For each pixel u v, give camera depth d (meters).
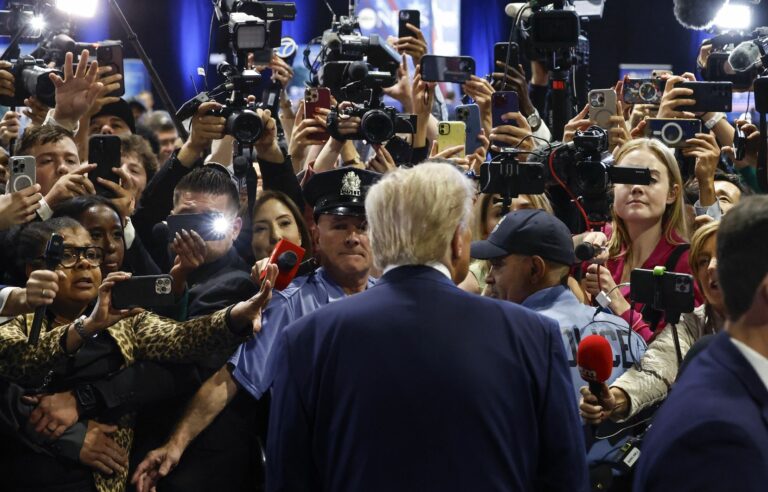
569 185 4.04
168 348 3.34
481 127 4.75
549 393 2.49
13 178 3.78
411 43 5.20
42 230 3.42
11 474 3.29
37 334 3.14
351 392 2.42
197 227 3.61
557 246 3.44
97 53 4.91
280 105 5.62
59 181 3.84
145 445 3.52
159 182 4.18
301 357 2.49
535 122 4.76
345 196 3.59
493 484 2.38
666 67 9.73
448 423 2.38
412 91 4.93
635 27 10.11
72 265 3.39
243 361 3.45
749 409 2.02
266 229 3.99
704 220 3.97
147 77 10.55
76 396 3.31
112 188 4.01
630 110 5.26
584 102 5.34
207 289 3.60
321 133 4.57
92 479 3.33
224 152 4.86
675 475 2.02
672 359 3.47
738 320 2.12
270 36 4.36
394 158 4.49
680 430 2.03
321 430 2.46
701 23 4.93
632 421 3.45
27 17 5.18
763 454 1.97
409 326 2.45
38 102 4.78
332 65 4.70
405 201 2.55
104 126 5.23
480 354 2.43
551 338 2.53
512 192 3.92
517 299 3.50
